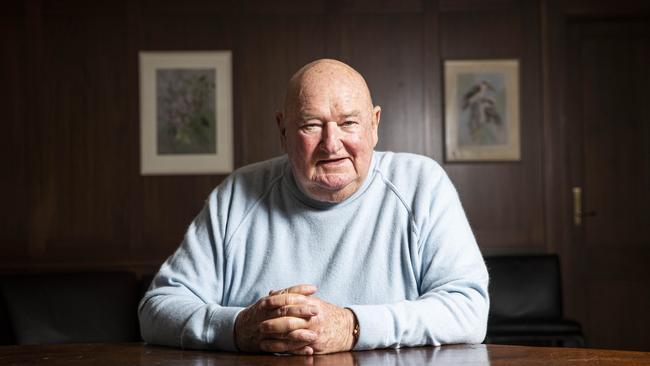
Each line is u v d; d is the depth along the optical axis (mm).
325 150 1646
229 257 1771
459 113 4961
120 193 4906
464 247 1695
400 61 4969
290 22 4965
